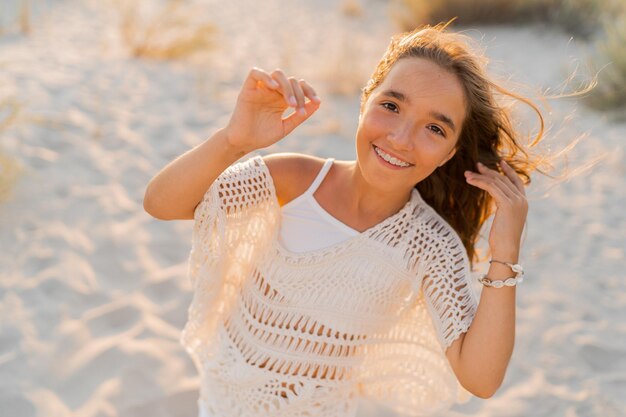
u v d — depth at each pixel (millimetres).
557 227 4559
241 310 1769
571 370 3229
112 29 8031
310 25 10156
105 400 2773
